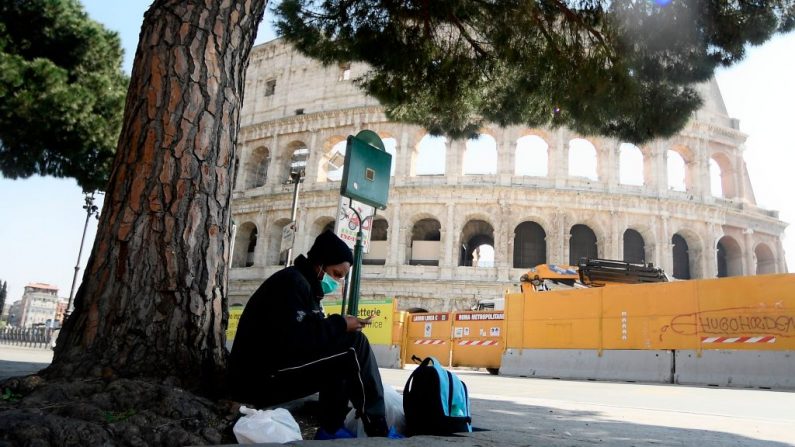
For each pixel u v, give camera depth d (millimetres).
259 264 46906
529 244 45094
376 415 4168
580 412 7438
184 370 4555
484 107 12867
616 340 19375
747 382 16016
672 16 9289
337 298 39312
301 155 54500
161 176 4895
